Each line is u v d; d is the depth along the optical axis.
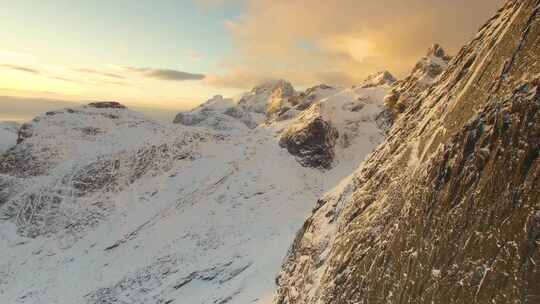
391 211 22.17
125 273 70.94
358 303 20.41
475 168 16.69
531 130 14.79
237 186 86.69
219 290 55.44
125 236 83.56
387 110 104.88
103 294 66.75
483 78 19.23
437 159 19.31
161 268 68.56
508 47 18.30
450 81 25.95
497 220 14.73
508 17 21.27
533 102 15.09
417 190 20.05
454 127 19.50
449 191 17.64
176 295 60.59
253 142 106.69
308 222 40.78
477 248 15.01
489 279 13.98
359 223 25.58
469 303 14.23
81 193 102.56
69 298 68.88
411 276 17.62
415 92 96.19
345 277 23.11
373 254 21.53
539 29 16.78
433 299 15.80
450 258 16.00
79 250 84.19
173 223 81.50
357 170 38.47
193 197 88.69
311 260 32.44
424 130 24.34
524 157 14.68
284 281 36.72
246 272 56.84
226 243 70.31
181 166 103.94
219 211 80.25
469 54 26.00
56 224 94.12
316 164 92.44
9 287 76.56
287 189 84.31
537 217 13.39
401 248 19.25
